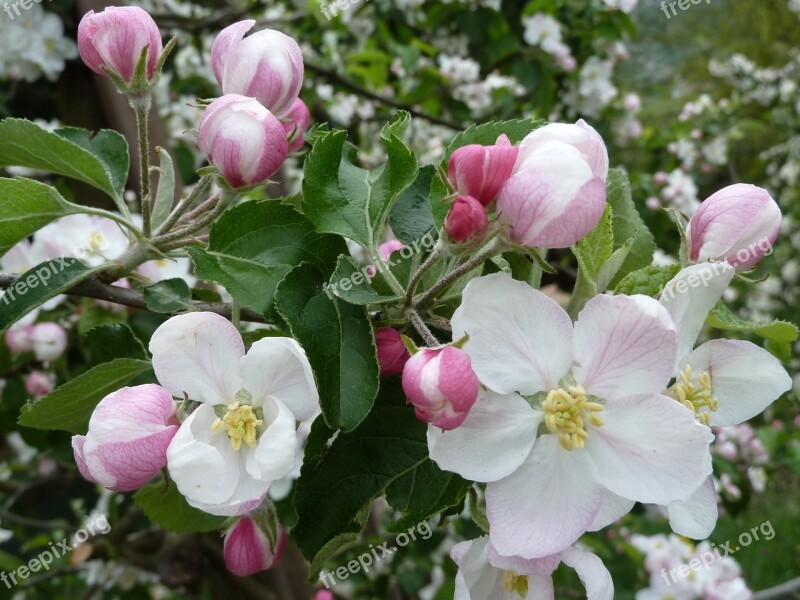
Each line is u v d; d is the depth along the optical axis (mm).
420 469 123
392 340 121
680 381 122
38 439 271
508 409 112
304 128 157
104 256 228
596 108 500
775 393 128
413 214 140
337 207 129
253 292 127
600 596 109
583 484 112
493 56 468
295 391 113
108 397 110
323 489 122
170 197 154
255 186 130
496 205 109
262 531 135
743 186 127
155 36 140
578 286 120
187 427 107
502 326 110
